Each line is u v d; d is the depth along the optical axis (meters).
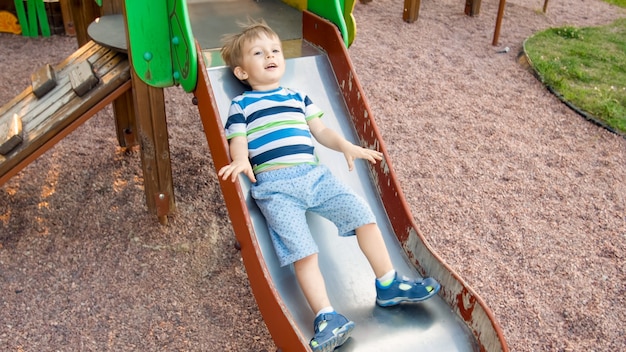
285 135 2.53
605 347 2.70
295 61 3.05
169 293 2.87
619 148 4.38
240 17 3.59
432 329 2.28
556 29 6.55
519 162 4.14
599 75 5.50
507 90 5.18
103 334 2.62
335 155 2.85
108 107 4.60
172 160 3.91
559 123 4.69
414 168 3.99
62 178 3.68
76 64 3.27
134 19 2.69
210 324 2.70
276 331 2.15
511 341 2.70
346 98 2.97
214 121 2.46
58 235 3.20
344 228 2.43
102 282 2.91
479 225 3.48
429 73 5.41
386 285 2.31
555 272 3.14
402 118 4.62
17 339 2.57
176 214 3.41
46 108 3.04
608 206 3.71
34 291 2.84
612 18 7.22
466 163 4.09
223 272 3.02
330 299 2.39
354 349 2.19
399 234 2.62
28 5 5.78
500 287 3.01
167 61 2.83
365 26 6.45
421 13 6.98
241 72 2.70
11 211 3.37
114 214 3.38
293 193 2.42
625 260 3.25
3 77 5.00
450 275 2.33
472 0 6.80
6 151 2.89
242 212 2.24
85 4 3.71
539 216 3.59
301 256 2.27
